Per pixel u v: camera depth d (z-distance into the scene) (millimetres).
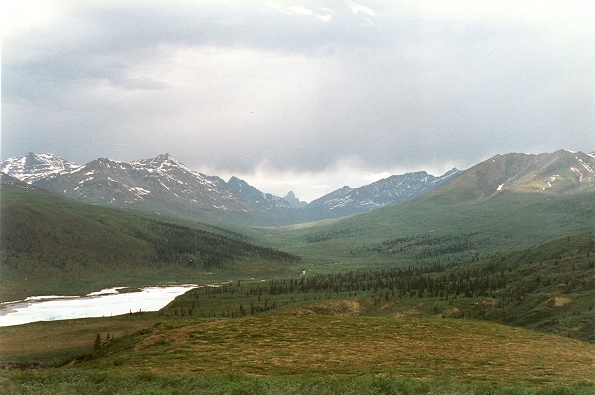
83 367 69812
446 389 43625
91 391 41562
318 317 108250
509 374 59531
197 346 77688
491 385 49156
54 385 43969
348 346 79500
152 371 59094
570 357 75062
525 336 97000
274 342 81125
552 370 62906
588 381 54125
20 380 47844
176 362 65875
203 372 57438
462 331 98938
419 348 79562
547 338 96375
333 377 53781
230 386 42906
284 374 57094
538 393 44000
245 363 64375
